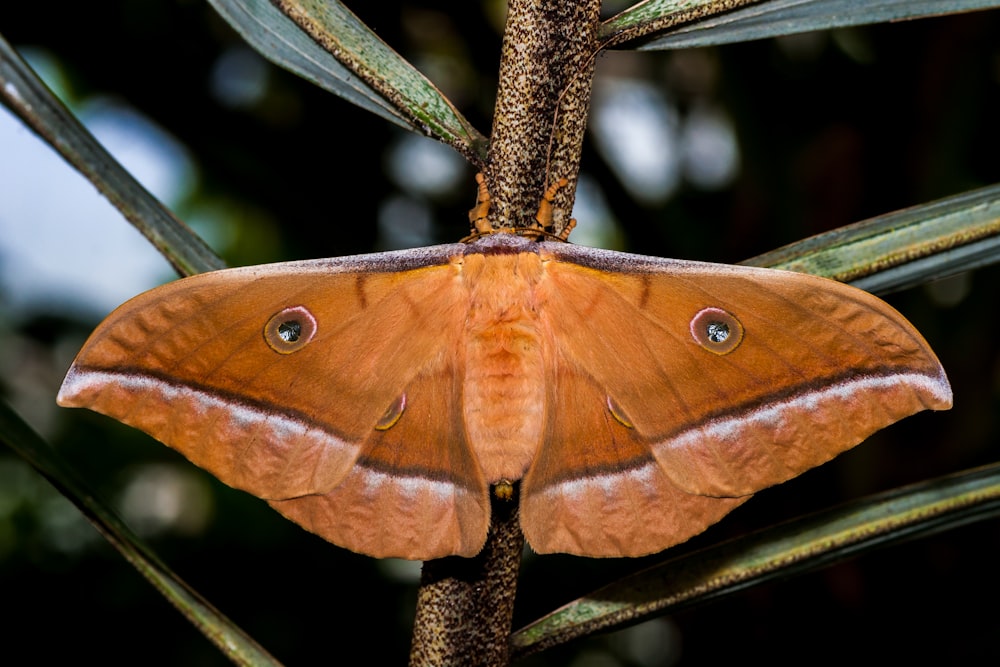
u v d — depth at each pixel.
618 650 0.90
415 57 0.82
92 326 0.93
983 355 0.73
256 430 0.54
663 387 0.54
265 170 0.72
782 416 0.54
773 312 0.54
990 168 0.79
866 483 0.73
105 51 0.69
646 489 0.54
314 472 0.54
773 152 0.73
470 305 0.55
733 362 0.54
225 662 0.81
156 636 0.81
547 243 0.56
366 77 0.53
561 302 0.55
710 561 0.53
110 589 0.82
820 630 0.72
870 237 0.53
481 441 0.54
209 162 0.71
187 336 0.53
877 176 0.76
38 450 0.51
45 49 0.70
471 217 0.54
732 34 0.53
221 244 0.89
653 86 0.92
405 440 0.55
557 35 0.52
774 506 0.73
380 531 0.54
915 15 0.53
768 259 0.54
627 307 0.55
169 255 0.53
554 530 0.54
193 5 0.73
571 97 0.52
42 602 0.81
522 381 0.55
